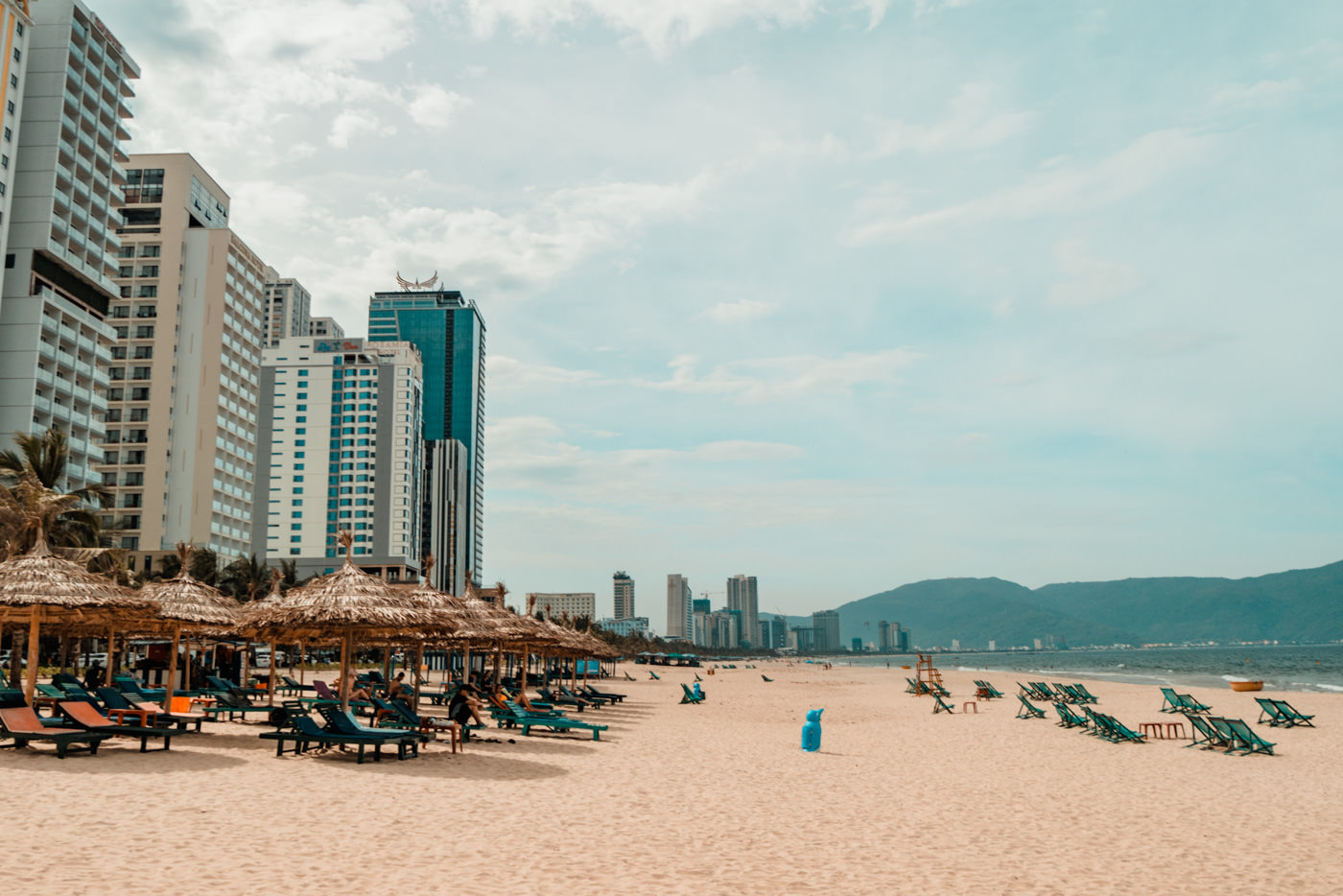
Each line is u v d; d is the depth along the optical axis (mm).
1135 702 44875
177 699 18594
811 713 21719
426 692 36531
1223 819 13273
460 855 9133
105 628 24625
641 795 13516
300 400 172250
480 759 16641
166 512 101562
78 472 75000
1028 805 14203
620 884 8391
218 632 23375
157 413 102812
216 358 105812
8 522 39438
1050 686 57094
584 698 35594
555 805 12266
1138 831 12281
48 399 73938
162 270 106312
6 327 71500
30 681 15594
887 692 59969
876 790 15367
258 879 7809
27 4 71188
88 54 80938
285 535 168500
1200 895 9008
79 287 80375
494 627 24797
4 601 15398
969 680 86000
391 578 160250
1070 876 9586
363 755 15258
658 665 152625
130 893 7164
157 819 9922
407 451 170625
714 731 25891
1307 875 9922
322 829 9945
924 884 9008
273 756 15398
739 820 11898
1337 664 155375
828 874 9203
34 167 74375
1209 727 23219
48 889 7133
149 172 108750
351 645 19062
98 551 41812
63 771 12641
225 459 107438
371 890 7680
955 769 18453
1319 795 15625
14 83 70375
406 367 173500
